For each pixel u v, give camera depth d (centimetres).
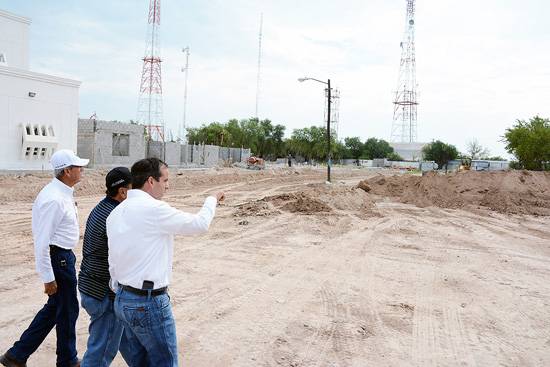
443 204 1769
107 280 306
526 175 1944
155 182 278
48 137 2238
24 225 1055
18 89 2112
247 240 968
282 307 552
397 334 476
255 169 4128
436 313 547
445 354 429
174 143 3491
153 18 5762
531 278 723
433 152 7775
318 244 953
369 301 586
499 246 995
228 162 4147
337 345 442
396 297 607
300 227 1152
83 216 1217
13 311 505
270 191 2336
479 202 1775
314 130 7131
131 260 255
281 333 468
